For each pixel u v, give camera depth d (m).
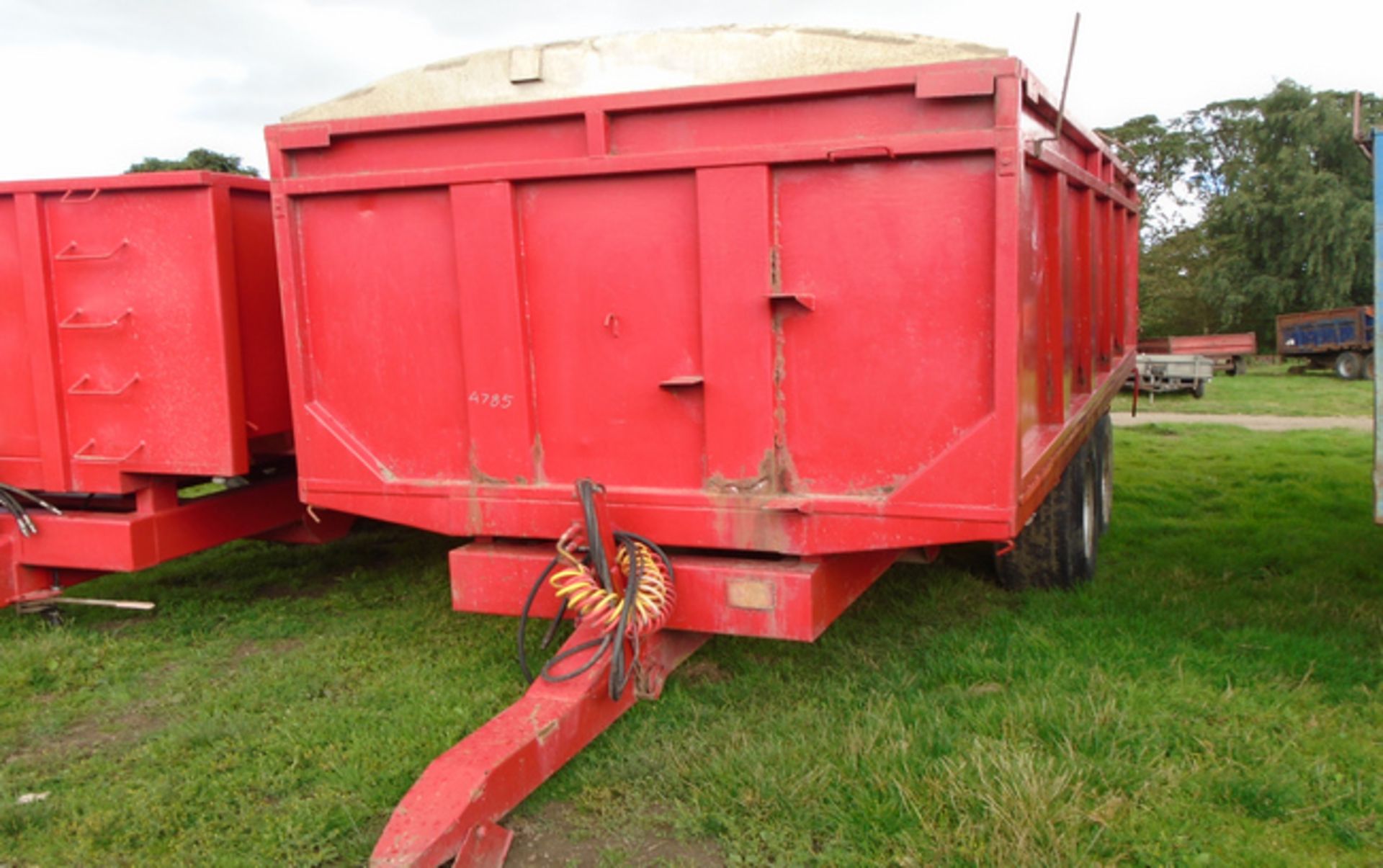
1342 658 4.25
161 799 3.47
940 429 3.42
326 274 4.19
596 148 3.66
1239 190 40.12
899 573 5.90
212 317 4.75
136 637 5.20
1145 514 7.65
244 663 4.81
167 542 5.12
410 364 4.12
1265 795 3.18
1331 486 8.62
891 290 3.41
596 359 3.84
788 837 3.09
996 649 4.51
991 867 2.85
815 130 3.42
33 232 4.92
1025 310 3.56
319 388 4.28
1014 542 5.33
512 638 4.92
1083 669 4.16
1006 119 3.17
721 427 3.66
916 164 3.33
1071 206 5.23
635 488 3.83
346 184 4.04
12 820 3.33
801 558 3.76
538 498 3.96
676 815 3.24
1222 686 4.03
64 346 5.01
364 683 4.48
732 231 3.54
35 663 4.77
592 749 3.67
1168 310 41.41
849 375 3.50
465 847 2.82
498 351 3.92
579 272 3.81
